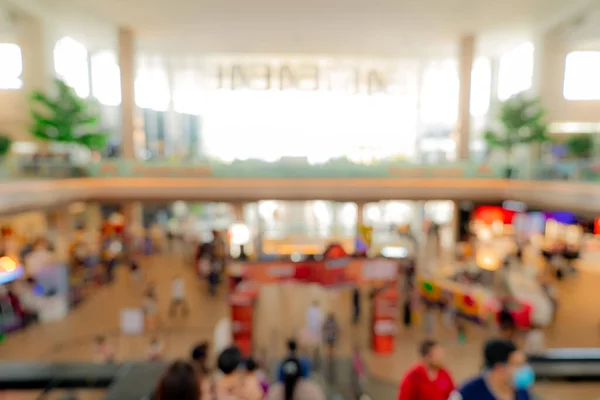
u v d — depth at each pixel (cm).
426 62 2766
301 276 1149
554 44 2053
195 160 1720
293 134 2805
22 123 1852
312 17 1950
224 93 2764
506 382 212
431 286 1311
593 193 1214
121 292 1467
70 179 1566
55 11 1856
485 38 2267
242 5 1806
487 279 1292
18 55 1844
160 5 1800
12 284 1210
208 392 247
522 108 1891
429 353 284
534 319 1109
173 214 2644
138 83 2731
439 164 1750
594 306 1269
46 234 1694
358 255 1430
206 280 1555
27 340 1074
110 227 2025
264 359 839
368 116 2809
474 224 2025
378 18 1959
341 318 1220
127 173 1688
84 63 2528
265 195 1692
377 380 844
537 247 1764
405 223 2239
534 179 1580
